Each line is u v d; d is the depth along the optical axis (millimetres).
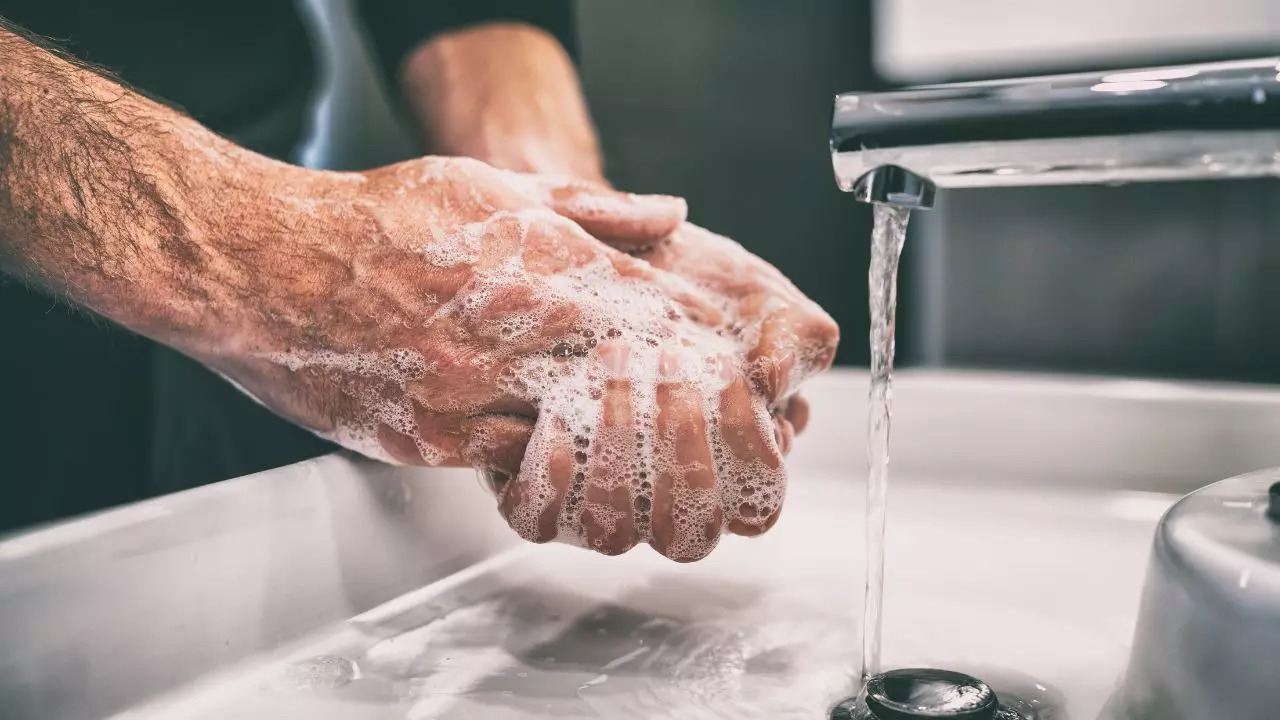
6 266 392
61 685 308
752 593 450
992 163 305
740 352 401
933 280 1532
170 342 417
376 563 424
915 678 346
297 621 388
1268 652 256
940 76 1459
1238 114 271
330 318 402
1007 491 572
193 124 430
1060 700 348
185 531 344
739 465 386
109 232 391
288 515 382
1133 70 291
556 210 427
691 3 1520
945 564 477
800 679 369
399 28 833
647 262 441
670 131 1566
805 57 1504
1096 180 315
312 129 913
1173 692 287
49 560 304
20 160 382
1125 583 450
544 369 390
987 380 589
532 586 460
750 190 1567
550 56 797
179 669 343
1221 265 1412
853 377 606
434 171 414
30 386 668
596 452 374
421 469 448
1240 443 531
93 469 697
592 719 336
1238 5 1302
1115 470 557
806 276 1580
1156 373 1465
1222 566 272
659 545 378
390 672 372
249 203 409
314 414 425
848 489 583
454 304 392
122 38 676
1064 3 1370
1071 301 1481
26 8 628
